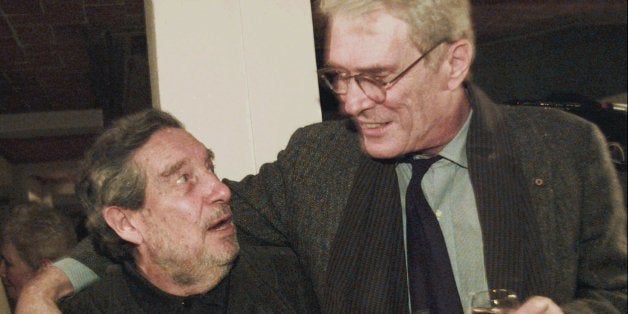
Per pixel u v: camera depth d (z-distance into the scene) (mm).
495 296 1552
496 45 6473
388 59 1494
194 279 1729
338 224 1800
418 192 1735
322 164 1859
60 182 9352
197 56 2434
